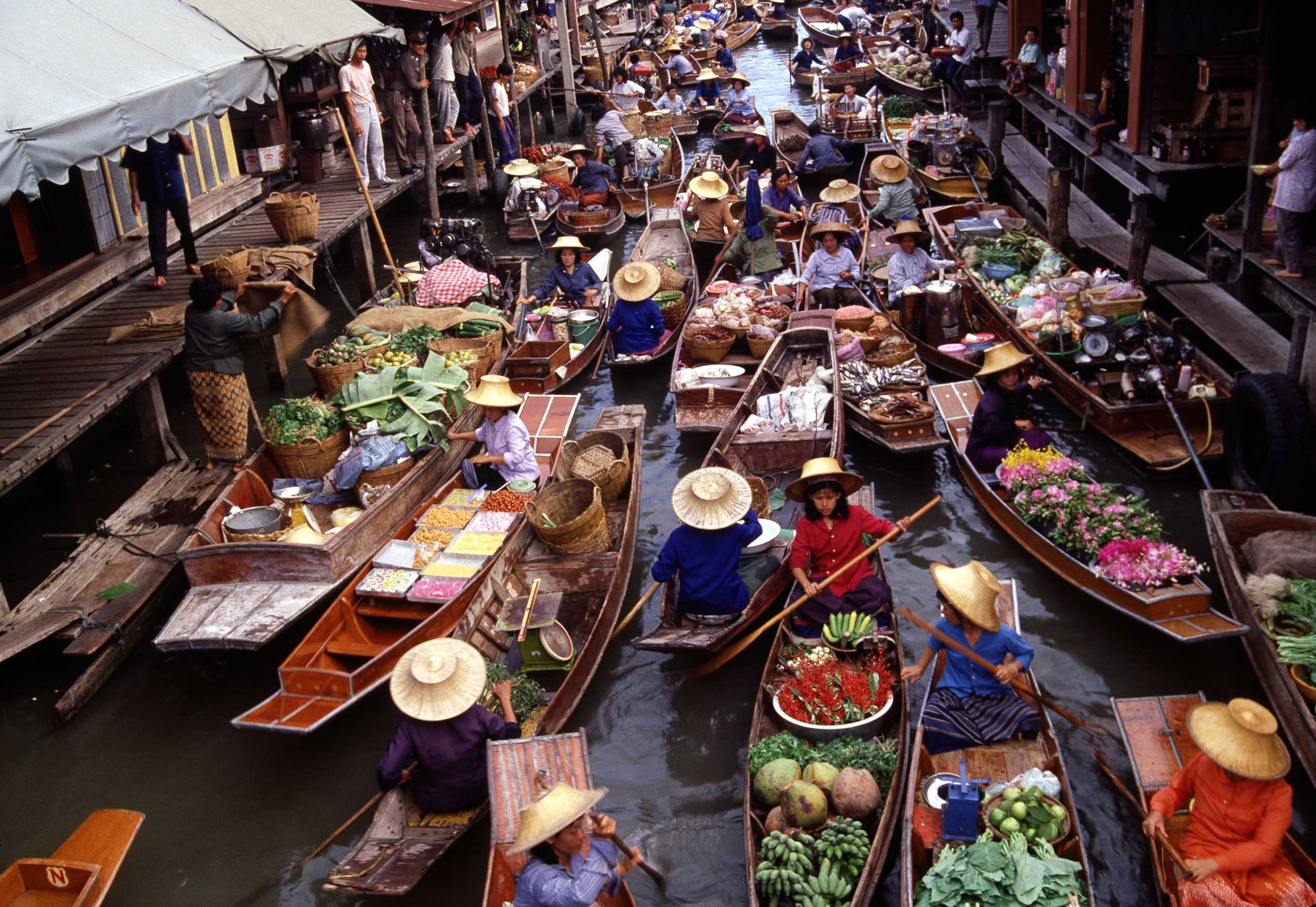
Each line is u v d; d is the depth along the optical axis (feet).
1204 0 45.85
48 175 25.71
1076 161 59.31
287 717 23.48
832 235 44.62
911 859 19.04
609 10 123.03
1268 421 29.55
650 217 61.77
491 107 74.74
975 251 46.80
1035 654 26.89
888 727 23.17
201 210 52.06
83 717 27.09
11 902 20.48
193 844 23.30
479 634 26.27
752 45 123.44
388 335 41.11
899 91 85.66
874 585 25.84
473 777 21.53
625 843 22.59
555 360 41.86
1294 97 44.29
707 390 37.17
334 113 61.41
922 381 37.58
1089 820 22.20
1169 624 25.30
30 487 37.99
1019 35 68.49
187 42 34.81
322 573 28.04
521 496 31.71
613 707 26.43
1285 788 17.62
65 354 38.11
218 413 35.17
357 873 20.01
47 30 30.66
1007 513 30.96
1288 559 25.45
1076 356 37.09
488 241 62.44
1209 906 17.42
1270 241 39.96
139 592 29.71
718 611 26.22
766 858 19.65
